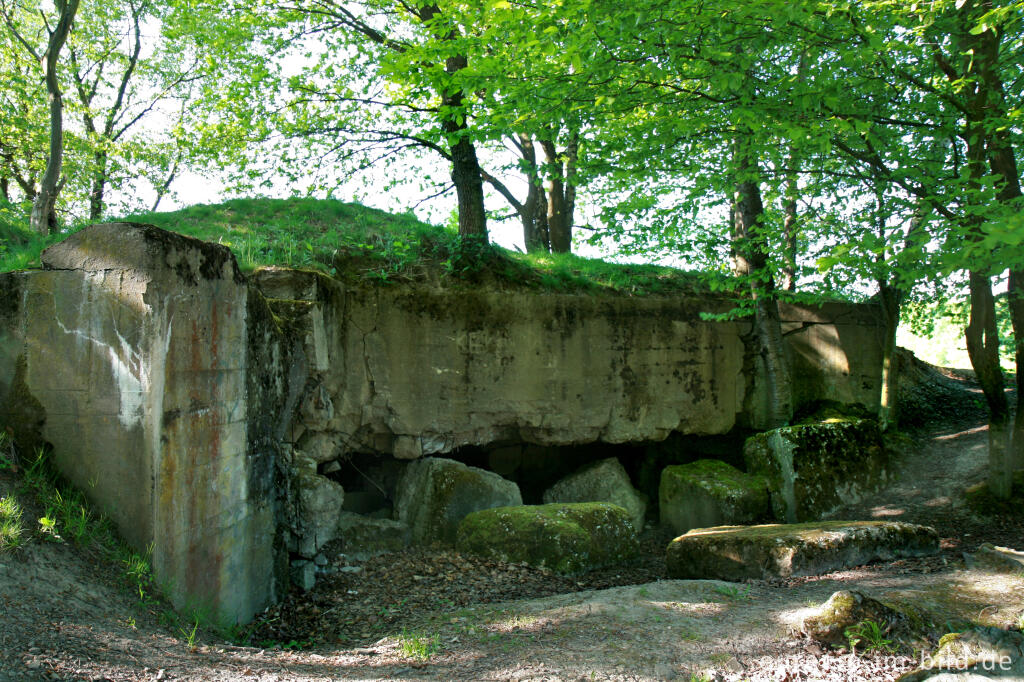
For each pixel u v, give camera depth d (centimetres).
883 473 1043
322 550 750
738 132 721
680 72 666
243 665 420
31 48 1589
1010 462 877
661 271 1260
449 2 732
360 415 945
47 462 521
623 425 1092
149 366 499
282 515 705
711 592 616
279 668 427
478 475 909
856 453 1034
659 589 623
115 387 512
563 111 706
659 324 1129
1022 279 836
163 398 503
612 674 435
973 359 874
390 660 473
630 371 1102
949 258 514
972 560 621
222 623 557
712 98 670
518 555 789
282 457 729
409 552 826
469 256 1070
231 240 988
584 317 1077
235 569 594
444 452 1003
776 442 1021
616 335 1097
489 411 1013
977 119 679
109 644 386
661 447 1177
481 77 683
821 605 515
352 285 965
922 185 711
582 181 855
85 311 525
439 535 868
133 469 502
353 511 969
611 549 830
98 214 1812
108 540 488
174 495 511
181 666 390
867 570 660
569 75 673
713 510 980
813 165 786
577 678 429
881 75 693
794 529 745
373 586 725
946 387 1435
